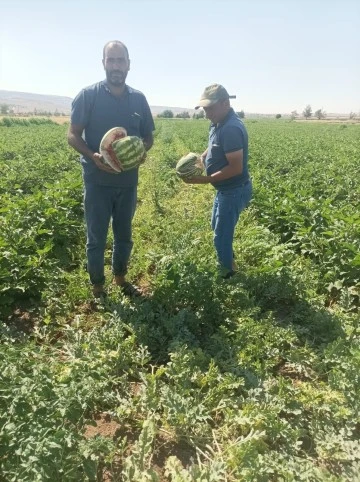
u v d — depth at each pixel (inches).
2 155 640.4
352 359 145.9
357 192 379.6
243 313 171.0
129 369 147.5
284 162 572.1
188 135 1097.4
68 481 103.3
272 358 155.9
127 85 180.4
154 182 468.4
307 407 133.7
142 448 112.4
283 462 112.4
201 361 148.9
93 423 119.6
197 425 124.5
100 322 183.3
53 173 483.2
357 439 123.6
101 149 164.1
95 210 183.2
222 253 203.9
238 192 193.8
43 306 196.9
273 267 209.3
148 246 273.9
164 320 168.9
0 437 108.0
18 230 240.5
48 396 119.2
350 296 201.0
